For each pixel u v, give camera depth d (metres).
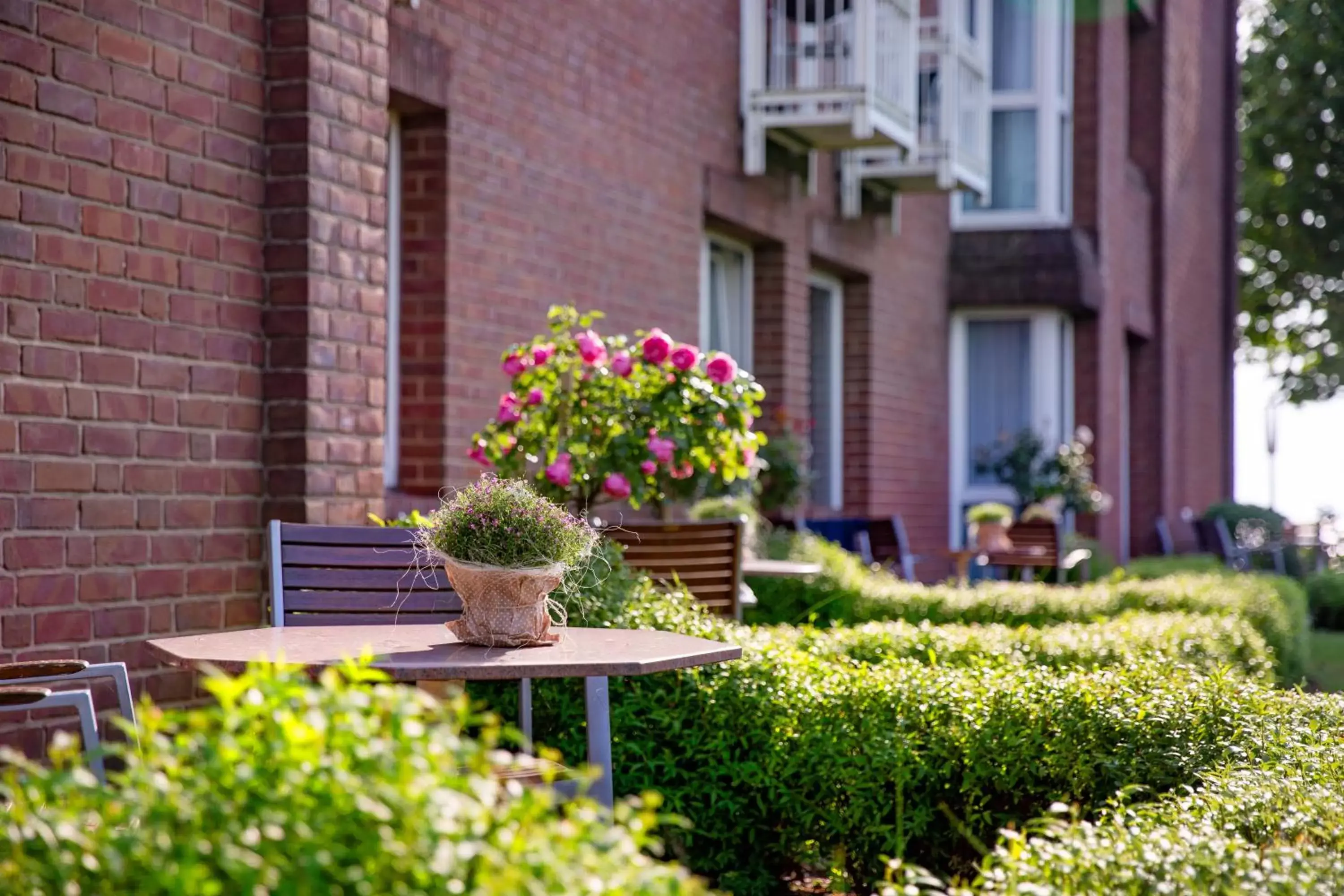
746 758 4.38
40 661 4.28
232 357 4.94
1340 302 29.00
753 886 4.38
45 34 4.29
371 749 1.85
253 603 5.02
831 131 10.55
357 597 4.13
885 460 13.05
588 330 6.35
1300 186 28.22
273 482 5.06
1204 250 22.59
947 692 4.30
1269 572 20.48
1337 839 2.98
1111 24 16.52
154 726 1.93
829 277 12.56
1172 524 20.11
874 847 4.27
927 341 14.22
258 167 5.05
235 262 4.95
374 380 5.38
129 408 4.57
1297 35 28.02
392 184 7.20
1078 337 16.12
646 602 5.00
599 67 8.53
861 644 5.43
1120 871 2.57
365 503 5.33
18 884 1.83
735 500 8.52
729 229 10.42
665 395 6.12
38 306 4.27
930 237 14.24
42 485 4.28
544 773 2.04
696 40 9.70
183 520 4.75
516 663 2.94
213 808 1.79
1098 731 4.09
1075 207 15.79
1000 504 14.55
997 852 2.74
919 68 12.95
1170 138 19.58
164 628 4.69
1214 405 23.58
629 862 1.93
